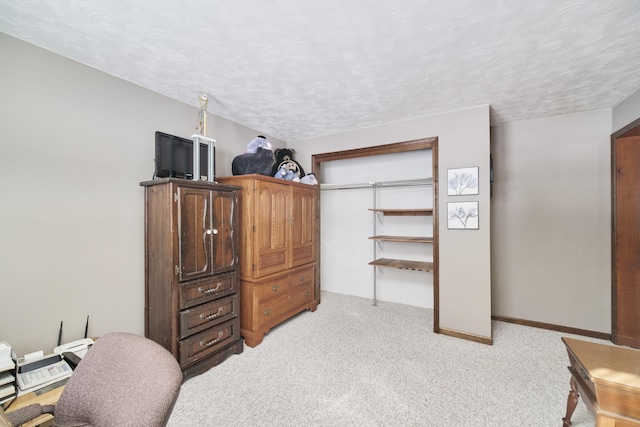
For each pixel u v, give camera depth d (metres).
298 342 2.64
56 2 1.34
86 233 1.94
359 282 4.17
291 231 3.11
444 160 2.87
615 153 2.71
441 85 2.28
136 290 2.21
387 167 3.92
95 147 1.99
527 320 3.13
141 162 2.26
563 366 2.22
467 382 2.00
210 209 2.24
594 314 2.86
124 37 1.64
